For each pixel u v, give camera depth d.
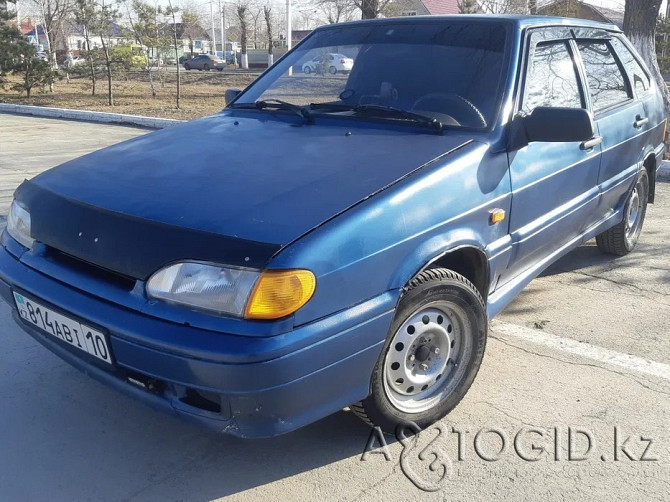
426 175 2.56
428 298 2.59
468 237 2.72
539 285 4.53
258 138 3.07
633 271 4.80
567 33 3.82
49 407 2.99
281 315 2.10
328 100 3.50
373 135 3.00
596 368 3.39
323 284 2.17
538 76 3.36
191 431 2.84
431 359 2.77
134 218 2.34
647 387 3.20
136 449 2.72
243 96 3.86
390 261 2.38
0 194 6.86
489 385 3.21
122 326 2.20
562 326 3.88
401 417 2.69
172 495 2.46
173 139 3.19
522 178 3.09
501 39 3.31
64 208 2.56
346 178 2.51
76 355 2.49
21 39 22.52
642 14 8.55
